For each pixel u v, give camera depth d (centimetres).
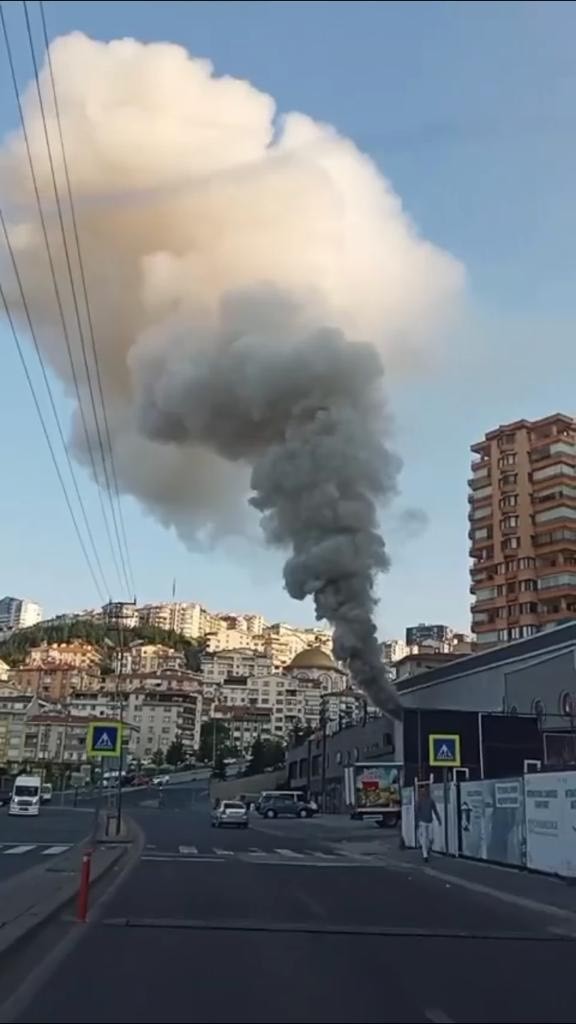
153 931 1098
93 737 2575
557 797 1927
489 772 4622
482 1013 717
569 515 9281
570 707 4562
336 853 2859
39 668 16862
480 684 5544
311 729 11356
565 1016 718
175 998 733
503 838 2211
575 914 1431
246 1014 683
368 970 891
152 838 3459
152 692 16038
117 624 6288
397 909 1425
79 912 1191
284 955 959
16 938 955
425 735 4675
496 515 9819
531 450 9719
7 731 14462
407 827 3036
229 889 1652
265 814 6681
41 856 2342
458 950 1045
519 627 9300
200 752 15712
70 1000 720
